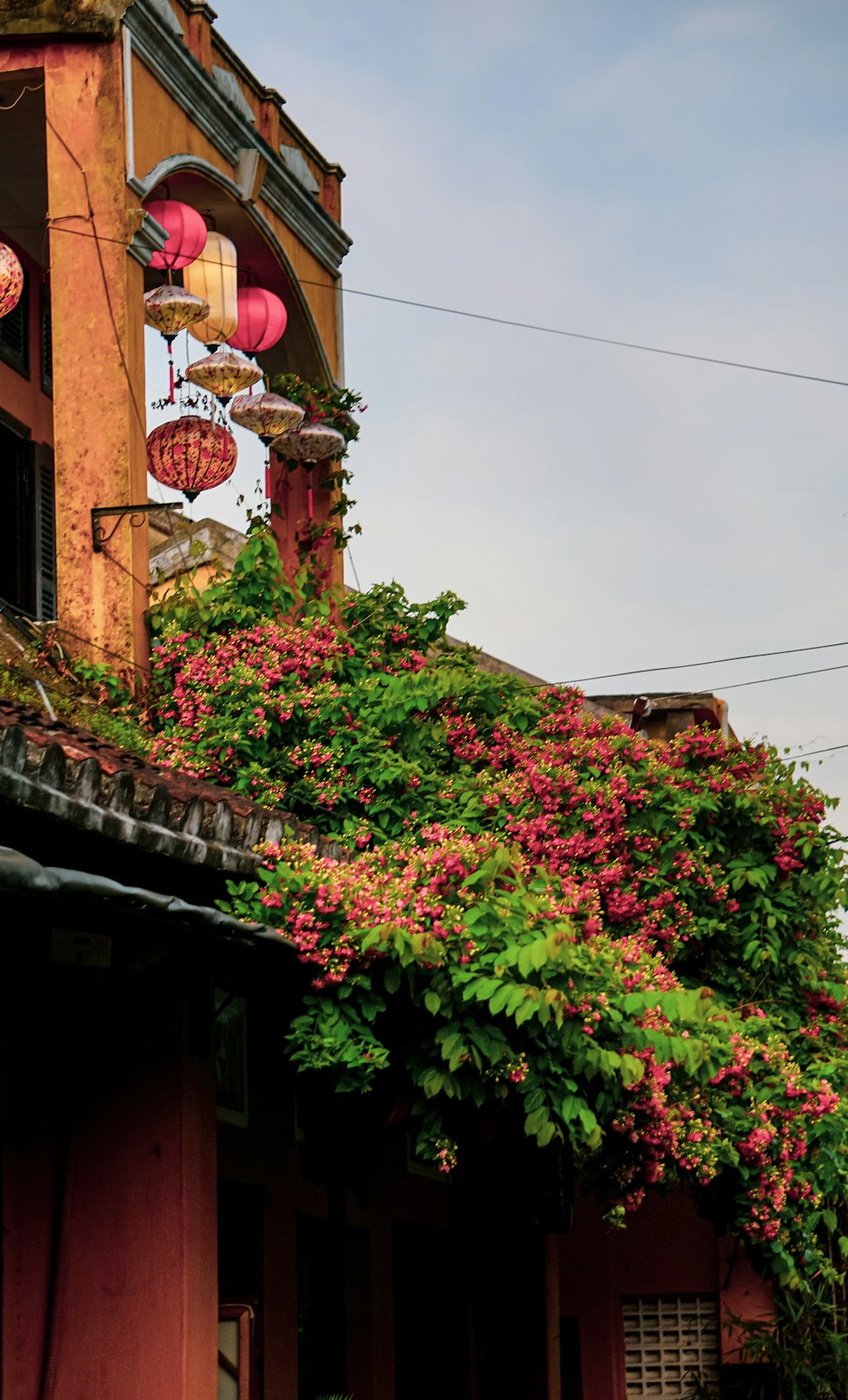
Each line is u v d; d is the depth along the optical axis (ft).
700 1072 25.75
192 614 34.83
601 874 33.04
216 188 39.96
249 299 40.60
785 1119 29.81
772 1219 30.04
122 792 20.53
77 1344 22.04
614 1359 47.06
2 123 38.32
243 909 22.52
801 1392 45.27
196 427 37.22
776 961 34.78
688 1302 47.62
